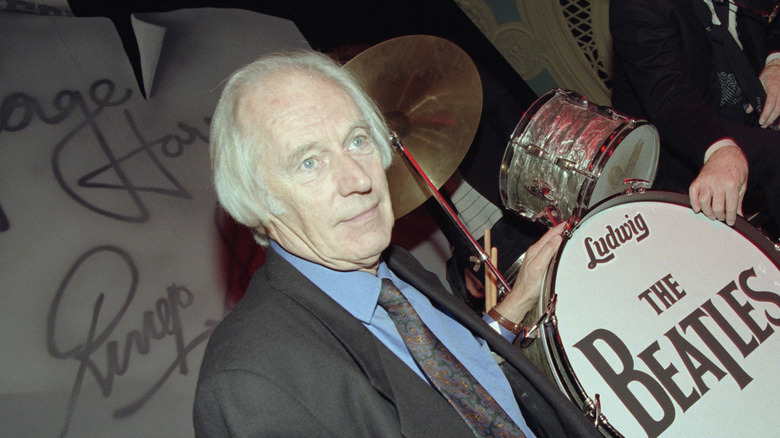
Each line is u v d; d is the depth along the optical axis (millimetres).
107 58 2168
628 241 1340
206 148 2287
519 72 3211
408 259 1248
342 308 959
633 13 1825
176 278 2066
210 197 2230
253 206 953
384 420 846
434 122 1798
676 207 1415
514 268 1812
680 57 1821
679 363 1179
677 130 1767
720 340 1217
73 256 1897
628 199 1396
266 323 880
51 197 1922
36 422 1696
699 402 1143
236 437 788
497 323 1277
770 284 1297
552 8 3025
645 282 1277
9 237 1822
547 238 1323
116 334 1896
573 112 1893
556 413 1060
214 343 887
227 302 2150
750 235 1365
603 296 1246
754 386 1165
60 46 2092
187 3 2430
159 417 1889
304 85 953
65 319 1828
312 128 918
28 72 2006
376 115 1081
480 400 957
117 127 2113
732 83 1996
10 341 1732
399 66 1611
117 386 1851
